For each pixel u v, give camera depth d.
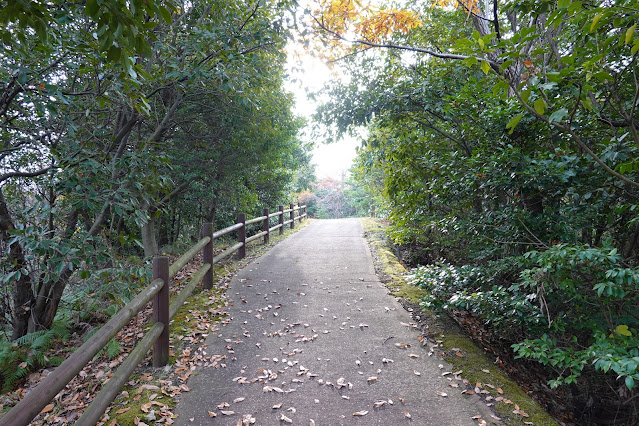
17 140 4.62
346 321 4.58
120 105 5.27
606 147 3.21
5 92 3.65
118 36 1.92
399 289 5.74
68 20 2.88
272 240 10.51
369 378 3.35
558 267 2.90
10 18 2.06
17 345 4.55
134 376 3.33
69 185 3.54
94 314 5.41
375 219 17.22
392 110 6.50
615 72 3.17
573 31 3.78
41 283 4.88
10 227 4.39
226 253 6.62
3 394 4.05
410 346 3.95
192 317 4.62
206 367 3.53
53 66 3.66
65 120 3.97
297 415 2.86
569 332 4.15
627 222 3.85
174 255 9.88
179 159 8.22
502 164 3.92
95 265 3.90
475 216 4.85
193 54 5.70
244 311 4.89
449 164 5.03
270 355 3.77
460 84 5.84
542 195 4.12
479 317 5.45
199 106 8.15
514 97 3.72
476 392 3.14
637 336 2.77
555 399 4.74
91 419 2.18
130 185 4.60
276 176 13.53
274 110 8.52
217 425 2.73
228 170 9.66
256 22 6.42
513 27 5.32
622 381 4.04
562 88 3.13
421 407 2.95
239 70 5.50
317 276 6.50
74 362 1.95
